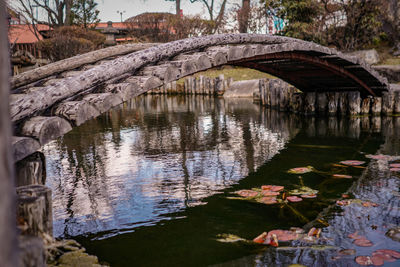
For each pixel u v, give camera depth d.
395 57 16.19
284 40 6.02
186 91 20.80
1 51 0.53
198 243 2.45
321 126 7.94
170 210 3.10
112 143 6.30
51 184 3.93
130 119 9.82
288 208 3.08
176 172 4.34
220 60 4.51
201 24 21.58
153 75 3.61
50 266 1.92
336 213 2.92
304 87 10.16
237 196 3.43
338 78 9.12
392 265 2.04
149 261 2.22
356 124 8.11
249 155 5.21
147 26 21.53
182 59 4.16
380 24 15.86
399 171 4.19
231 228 2.70
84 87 2.96
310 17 16.33
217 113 10.86
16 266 0.53
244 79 19.20
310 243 2.37
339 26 16.83
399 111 9.48
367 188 3.57
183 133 7.27
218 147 5.81
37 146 2.37
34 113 2.63
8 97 0.55
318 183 3.80
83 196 3.51
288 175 4.15
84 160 5.04
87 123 9.06
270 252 2.27
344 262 2.09
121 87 3.20
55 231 2.70
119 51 5.07
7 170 0.53
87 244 2.47
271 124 8.37
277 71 8.62
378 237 2.43
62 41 16.53
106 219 2.92
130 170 4.45
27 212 1.66
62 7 21.55
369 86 9.59
